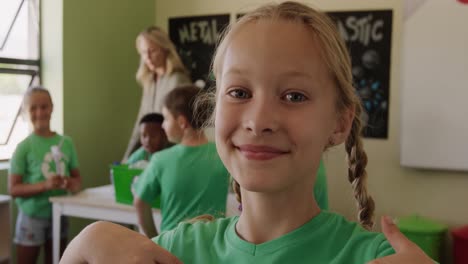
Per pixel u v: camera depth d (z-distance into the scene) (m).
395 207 3.27
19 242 2.82
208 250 0.73
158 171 2.02
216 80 0.71
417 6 3.06
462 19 2.96
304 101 0.60
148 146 2.76
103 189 2.95
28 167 2.81
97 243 0.65
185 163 1.97
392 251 0.62
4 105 3.33
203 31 3.81
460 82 2.99
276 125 0.58
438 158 3.09
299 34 0.61
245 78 0.61
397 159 3.24
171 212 1.99
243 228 0.71
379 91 3.26
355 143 0.87
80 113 3.54
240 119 0.61
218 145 0.64
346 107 0.68
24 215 2.81
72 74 3.46
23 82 3.40
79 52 3.50
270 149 0.59
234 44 0.63
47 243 2.90
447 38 3.00
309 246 0.66
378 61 3.24
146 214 2.18
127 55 3.92
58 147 2.90
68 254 0.68
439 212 3.16
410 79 3.12
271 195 0.66
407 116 3.15
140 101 4.08
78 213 2.65
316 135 0.61
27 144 2.82
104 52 3.70
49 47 3.42
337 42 0.66
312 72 0.61
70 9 3.42
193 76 3.87
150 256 0.63
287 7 0.64
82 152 3.56
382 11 3.21
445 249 3.15
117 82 3.85
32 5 3.44
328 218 0.69
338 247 0.66
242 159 0.60
